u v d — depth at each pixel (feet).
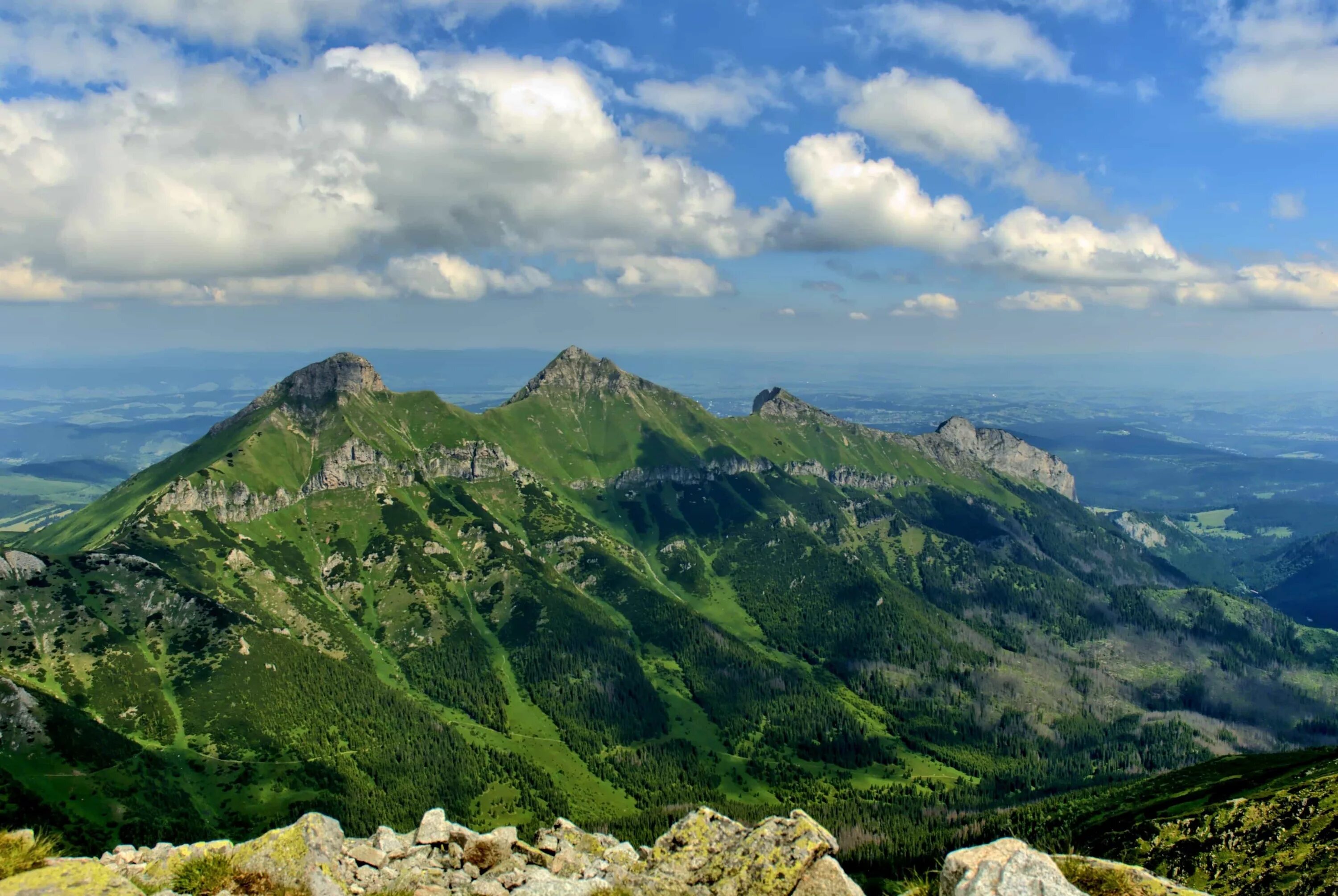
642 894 96.73
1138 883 87.04
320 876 96.17
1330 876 331.77
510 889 104.58
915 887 90.58
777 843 100.73
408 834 120.47
